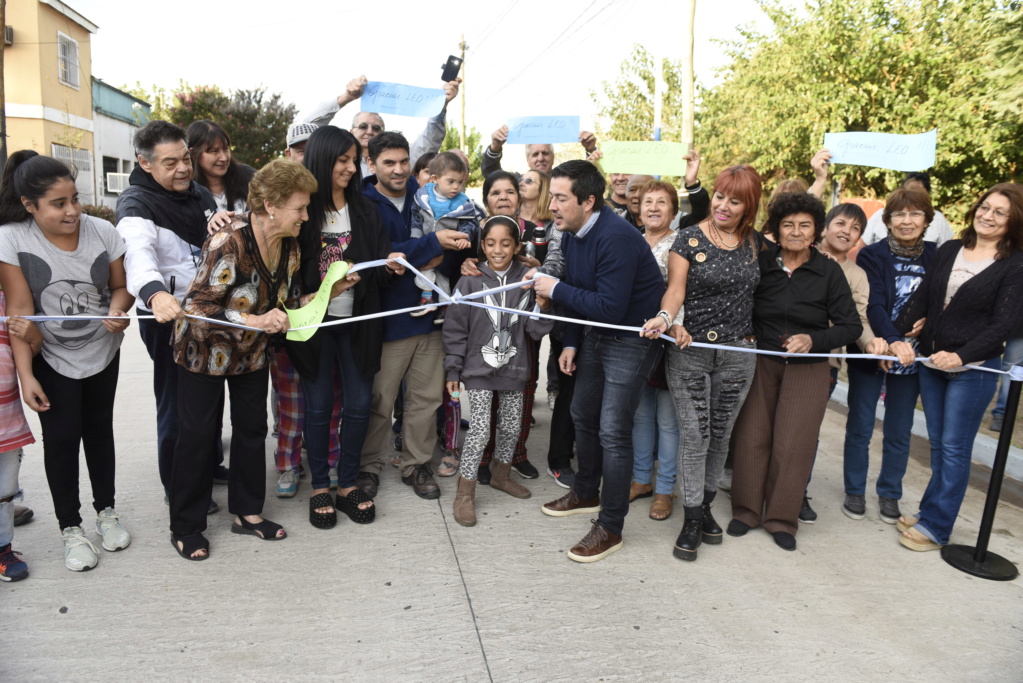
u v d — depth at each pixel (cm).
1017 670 251
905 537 344
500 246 357
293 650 249
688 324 316
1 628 256
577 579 302
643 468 392
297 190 279
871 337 366
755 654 254
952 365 316
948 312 328
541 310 361
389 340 364
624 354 307
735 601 289
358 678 235
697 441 319
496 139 454
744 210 306
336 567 305
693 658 251
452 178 384
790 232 323
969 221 331
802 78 1029
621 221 302
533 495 393
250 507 329
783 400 338
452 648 252
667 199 357
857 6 950
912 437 534
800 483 339
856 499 380
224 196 368
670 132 2034
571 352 346
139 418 514
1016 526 374
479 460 355
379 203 365
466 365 361
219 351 294
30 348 280
